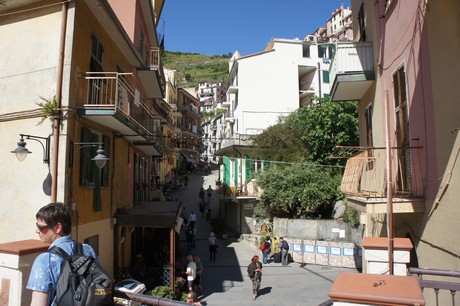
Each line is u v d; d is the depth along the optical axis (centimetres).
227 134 4056
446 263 605
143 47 1741
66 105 874
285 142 2858
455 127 574
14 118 912
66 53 895
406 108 826
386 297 254
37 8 943
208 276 1734
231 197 2675
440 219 632
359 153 936
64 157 856
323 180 2366
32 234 857
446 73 604
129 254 1474
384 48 1007
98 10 1026
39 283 259
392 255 586
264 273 1817
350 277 310
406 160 827
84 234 965
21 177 883
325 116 2623
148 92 1998
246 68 3609
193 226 2478
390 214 628
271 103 3575
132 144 1542
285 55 3662
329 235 2164
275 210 2503
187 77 15138
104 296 257
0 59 958
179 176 5122
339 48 1151
